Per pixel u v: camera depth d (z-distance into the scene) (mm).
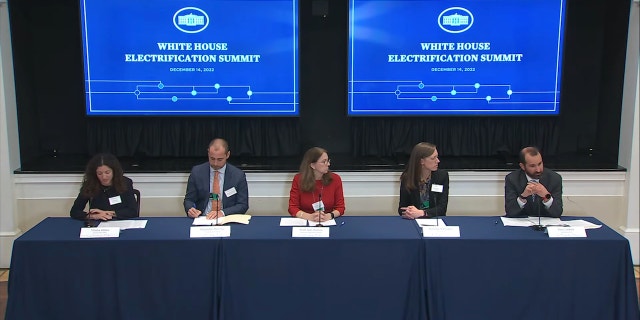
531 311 2584
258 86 4004
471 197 3916
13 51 3838
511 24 3930
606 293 2562
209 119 4199
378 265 2564
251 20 3922
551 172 3074
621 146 3934
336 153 4391
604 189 3924
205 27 3918
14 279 2514
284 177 3881
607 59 4129
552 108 4031
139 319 2578
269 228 2729
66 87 4230
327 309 2590
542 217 2975
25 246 2520
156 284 2566
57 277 2547
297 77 3998
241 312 2582
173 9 3889
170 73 3957
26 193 3844
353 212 3939
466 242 2543
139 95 3973
